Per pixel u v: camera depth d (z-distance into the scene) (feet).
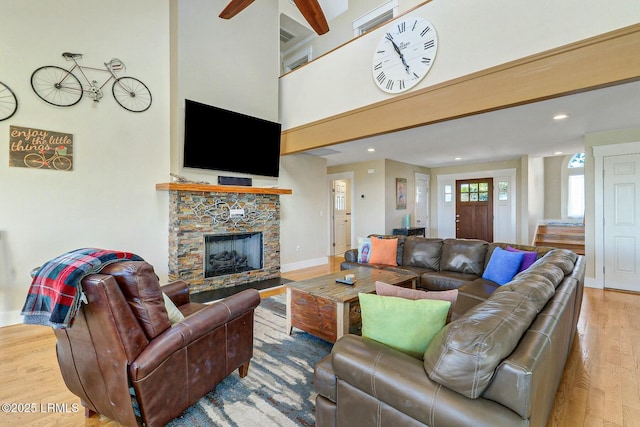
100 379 4.80
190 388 5.30
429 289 11.74
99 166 11.66
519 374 3.00
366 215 22.98
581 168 25.14
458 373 3.25
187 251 13.12
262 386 6.45
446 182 26.08
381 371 3.84
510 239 22.33
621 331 9.22
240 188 14.29
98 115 11.63
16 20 9.98
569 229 22.21
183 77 13.08
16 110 10.00
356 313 8.16
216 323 5.68
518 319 3.78
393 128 11.70
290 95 16.43
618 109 10.61
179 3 12.96
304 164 19.53
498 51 9.17
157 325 4.80
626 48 7.30
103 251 5.02
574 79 7.95
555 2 8.22
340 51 13.67
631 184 13.26
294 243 18.95
